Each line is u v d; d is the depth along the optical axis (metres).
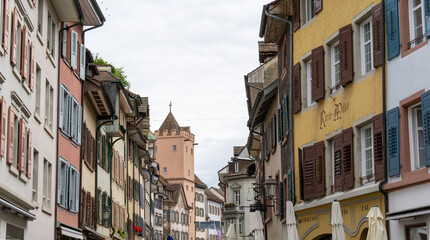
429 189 17.23
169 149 152.12
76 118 29.64
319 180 23.89
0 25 18.03
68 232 27.02
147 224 66.50
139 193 56.62
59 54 26.92
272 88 31.06
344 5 22.42
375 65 20.11
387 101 19.42
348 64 21.83
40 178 23.73
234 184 91.44
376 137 19.80
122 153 45.88
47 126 24.70
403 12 18.70
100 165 36.59
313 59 24.39
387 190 19.20
